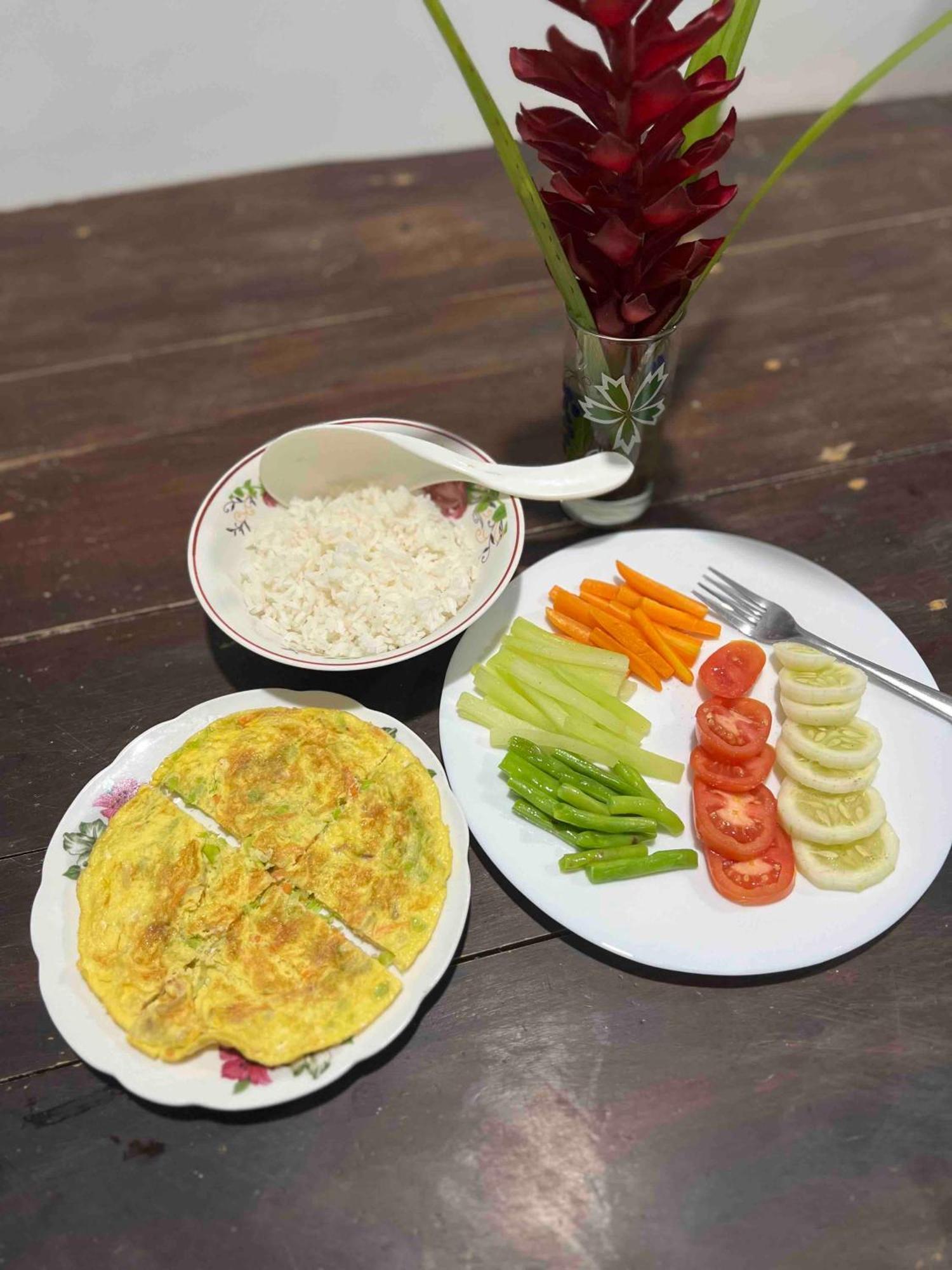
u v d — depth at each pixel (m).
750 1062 0.44
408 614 0.54
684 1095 0.44
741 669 0.55
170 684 0.59
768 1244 0.40
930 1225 0.40
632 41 0.45
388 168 0.94
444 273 0.84
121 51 1.29
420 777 0.51
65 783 0.55
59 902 0.48
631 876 0.48
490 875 0.51
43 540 0.67
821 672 0.54
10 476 0.71
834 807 0.49
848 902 0.47
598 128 0.51
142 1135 0.43
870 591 0.62
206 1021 0.43
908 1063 0.44
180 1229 0.41
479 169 0.94
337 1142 0.43
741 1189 0.41
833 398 0.73
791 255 0.83
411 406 0.74
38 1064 0.45
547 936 0.48
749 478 0.68
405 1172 0.42
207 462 0.71
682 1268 0.40
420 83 1.38
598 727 0.54
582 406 0.61
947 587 0.61
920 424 0.71
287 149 1.36
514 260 0.84
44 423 0.74
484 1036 0.46
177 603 0.63
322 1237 0.41
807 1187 0.41
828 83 1.32
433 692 0.58
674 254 0.53
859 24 1.36
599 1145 0.43
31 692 0.59
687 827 0.50
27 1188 0.42
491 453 0.70
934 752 0.52
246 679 0.59
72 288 0.85
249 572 0.57
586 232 0.53
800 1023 0.45
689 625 0.58
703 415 0.72
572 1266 0.40
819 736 0.51
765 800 0.50
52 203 0.93
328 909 0.47
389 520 0.59
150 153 1.33
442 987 0.47
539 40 1.37
